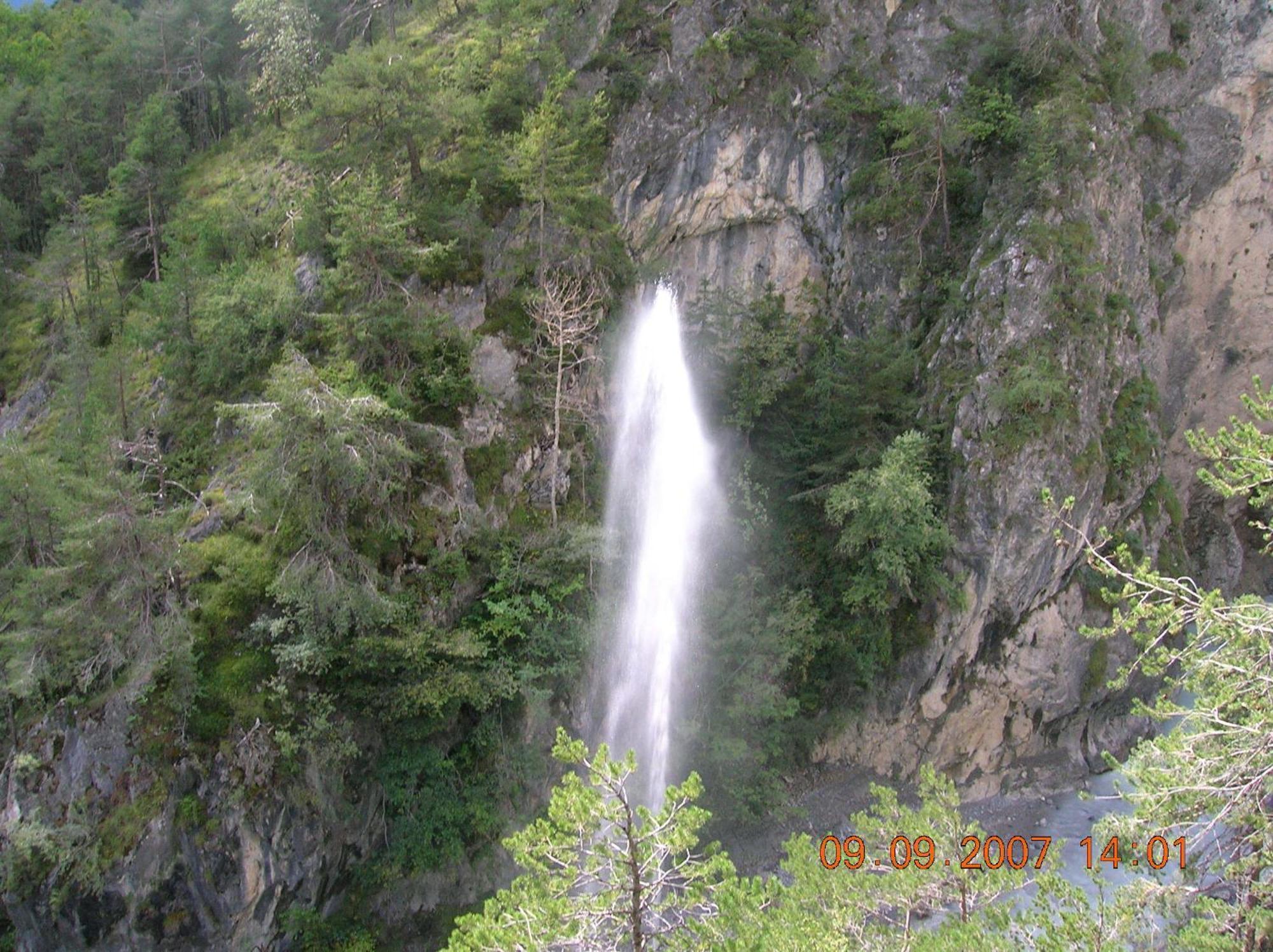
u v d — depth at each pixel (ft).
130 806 66.49
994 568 92.79
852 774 95.86
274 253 101.19
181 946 66.33
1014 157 104.83
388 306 82.23
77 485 71.31
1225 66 116.88
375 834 74.13
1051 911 40.45
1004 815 91.56
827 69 112.16
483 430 86.17
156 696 68.74
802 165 111.45
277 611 72.69
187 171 127.54
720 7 110.83
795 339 103.09
